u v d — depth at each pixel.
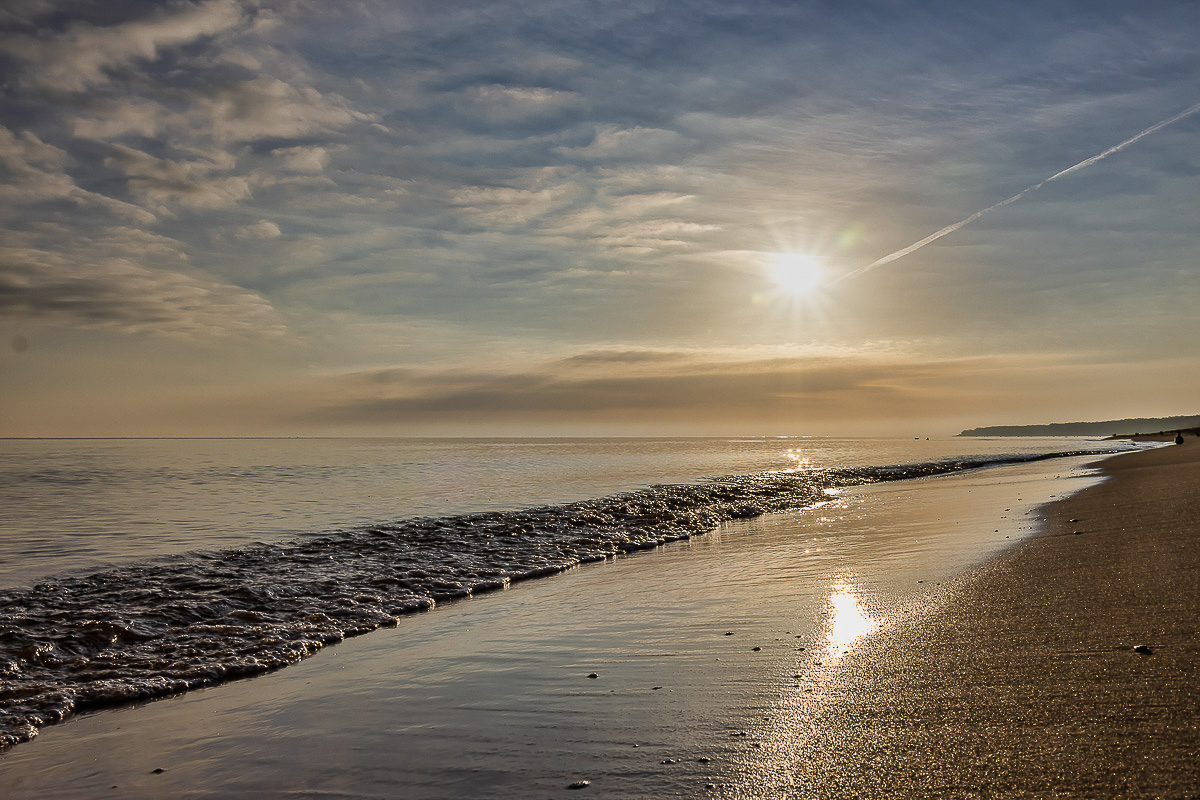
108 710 6.29
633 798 3.94
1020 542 11.73
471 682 6.32
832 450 88.88
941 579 9.22
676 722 4.97
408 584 11.30
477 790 4.22
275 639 8.28
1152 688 4.66
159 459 58.06
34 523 19.11
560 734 4.96
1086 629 6.18
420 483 32.53
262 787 4.52
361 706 5.89
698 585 10.38
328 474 39.34
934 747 4.14
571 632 7.95
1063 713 4.41
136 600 10.02
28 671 7.17
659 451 87.69
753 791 3.89
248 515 20.73
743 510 21.42
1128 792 3.42
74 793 4.59
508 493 27.31
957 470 41.59
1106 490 19.84
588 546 14.98
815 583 9.83
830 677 5.65
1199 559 8.62
